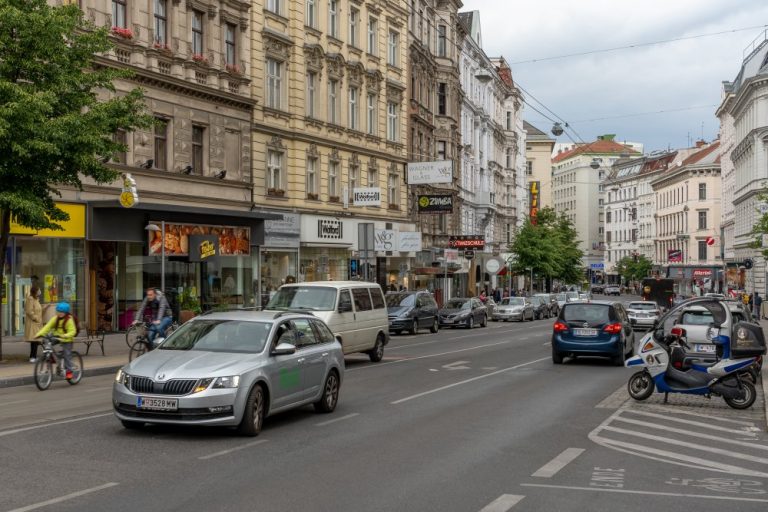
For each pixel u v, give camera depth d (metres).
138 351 21.44
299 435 11.45
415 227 52.03
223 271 33.56
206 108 32.31
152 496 7.92
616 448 10.71
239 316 12.60
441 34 59.91
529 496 8.12
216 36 32.94
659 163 131.88
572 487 8.53
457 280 65.56
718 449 10.73
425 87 55.62
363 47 45.22
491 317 55.09
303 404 12.71
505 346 29.62
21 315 25.80
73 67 20.02
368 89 45.66
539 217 89.31
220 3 33.16
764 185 52.16
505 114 88.12
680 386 14.71
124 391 10.87
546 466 9.55
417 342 31.70
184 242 30.56
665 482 8.83
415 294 37.41
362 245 32.53
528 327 44.78
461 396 15.86
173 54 30.17
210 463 9.50
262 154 36.00
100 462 9.47
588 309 23.02
